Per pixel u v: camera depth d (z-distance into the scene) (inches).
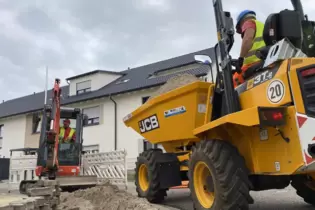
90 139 996.6
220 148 194.9
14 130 1261.1
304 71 167.2
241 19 227.9
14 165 531.5
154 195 301.0
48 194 215.8
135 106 916.6
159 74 965.8
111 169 494.9
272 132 177.9
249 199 187.6
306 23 213.9
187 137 278.4
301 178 219.3
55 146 368.5
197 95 263.6
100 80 1091.9
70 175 419.2
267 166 182.4
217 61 229.0
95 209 262.5
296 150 164.9
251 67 203.2
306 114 161.9
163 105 295.9
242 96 203.8
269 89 181.9
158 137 310.5
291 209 247.8
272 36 193.8
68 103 1053.8
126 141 920.3
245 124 174.9
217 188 190.2
